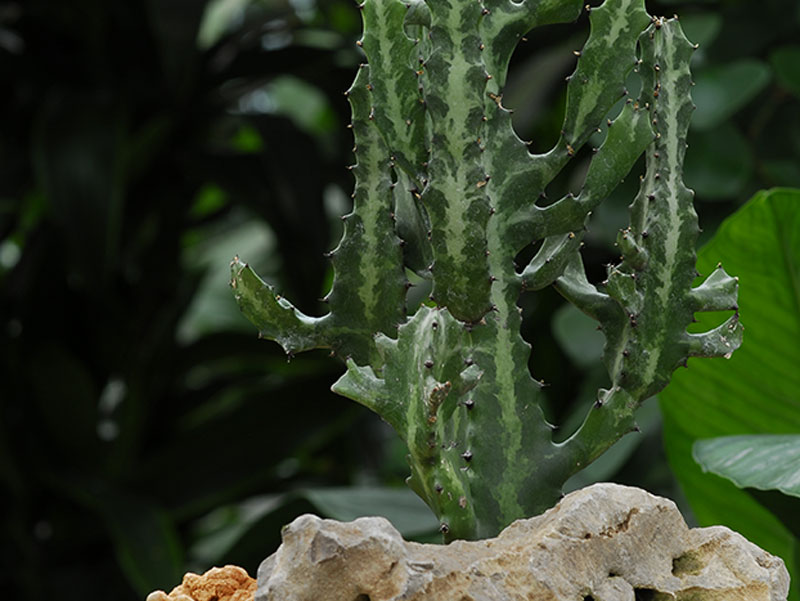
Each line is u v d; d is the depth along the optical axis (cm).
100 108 297
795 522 199
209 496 300
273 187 313
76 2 307
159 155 322
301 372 334
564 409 340
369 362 176
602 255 323
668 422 215
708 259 207
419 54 179
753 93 285
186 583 176
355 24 372
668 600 167
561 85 344
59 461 315
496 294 175
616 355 176
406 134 174
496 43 176
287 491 334
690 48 176
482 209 172
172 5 301
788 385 208
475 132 172
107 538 320
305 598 162
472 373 168
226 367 388
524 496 174
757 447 199
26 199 328
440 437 167
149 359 313
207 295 416
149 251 323
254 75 325
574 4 175
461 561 164
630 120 174
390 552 162
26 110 324
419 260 178
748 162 294
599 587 165
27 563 309
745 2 328
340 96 340
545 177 175
